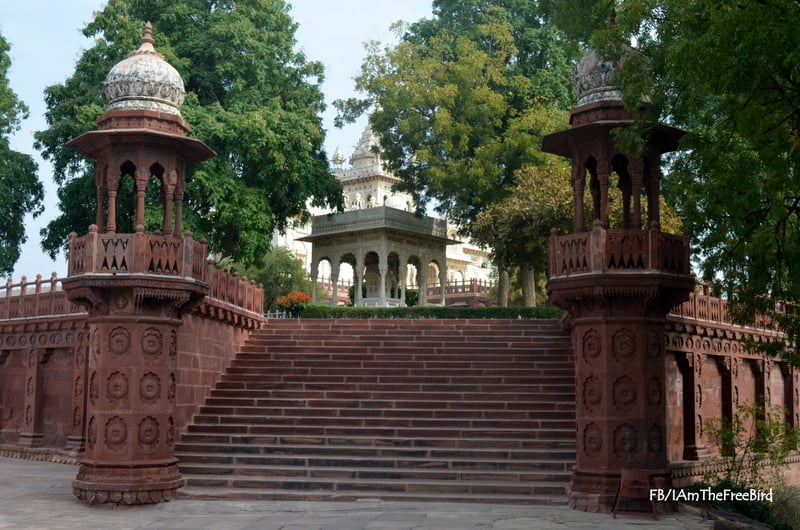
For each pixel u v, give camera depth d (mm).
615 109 14344
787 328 14672
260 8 31750
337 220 38688
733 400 20344
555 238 14531
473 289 50625
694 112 13000
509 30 35625
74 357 20953
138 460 14203
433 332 22672
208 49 29609
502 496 14430
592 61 14766
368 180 63500
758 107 11680
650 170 14742
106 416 14250
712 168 13555
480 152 33062
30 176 32969
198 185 27141
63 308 21469
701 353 18953
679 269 14023
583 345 14180
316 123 32812
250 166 28906
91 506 13859
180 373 17453
